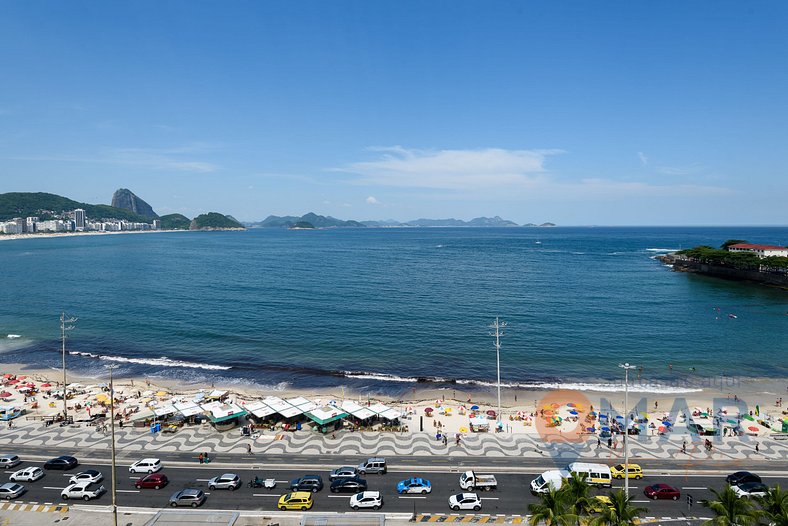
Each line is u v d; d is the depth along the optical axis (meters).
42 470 54.91
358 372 101.69
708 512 46.62
